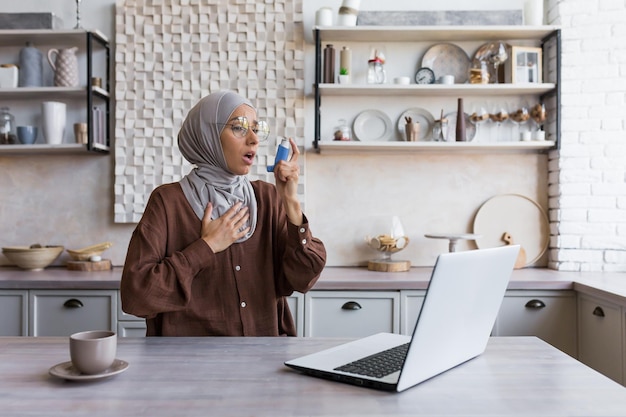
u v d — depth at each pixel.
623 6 3.21
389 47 3.46
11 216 3.47
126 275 1.52
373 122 3.46
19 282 2.82
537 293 2.81
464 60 3.42
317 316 2.81
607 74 3.22
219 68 3.41
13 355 1.30
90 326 2.84
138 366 1.21
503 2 3.45
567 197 3.25
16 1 3.51
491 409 0.96
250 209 1.77
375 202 3.45
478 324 1.25
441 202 3.45
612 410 0.96
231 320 1.66
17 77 3.35
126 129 3.41
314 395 1.03
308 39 3.46
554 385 1.09
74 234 3.47
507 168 3.44
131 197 3.40
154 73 3.41
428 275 3.01
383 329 2.81
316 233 3.45
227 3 3.41
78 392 1.03
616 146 3.23
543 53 3.40
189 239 1.70
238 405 0.97
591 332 2.64
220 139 1.72
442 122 3.31
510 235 3.41
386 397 1.02
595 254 3.23
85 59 3.48
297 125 3.40
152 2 3.42
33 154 3.46
